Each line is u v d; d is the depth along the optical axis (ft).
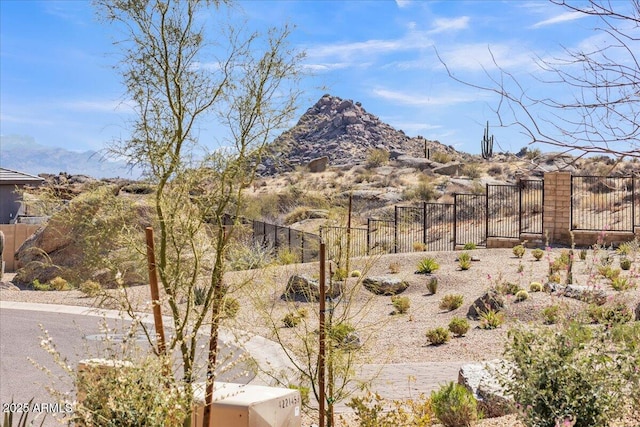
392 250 102.27
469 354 47.83
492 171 205.36
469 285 72.84
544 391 20.39
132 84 18.88
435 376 41.24
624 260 71.87
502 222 134.21
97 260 19.52
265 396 20.39
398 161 244.83
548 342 21.38
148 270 18.94
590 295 27.53
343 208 31.96
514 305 57.21
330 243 30.32
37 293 84.23
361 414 25.70
